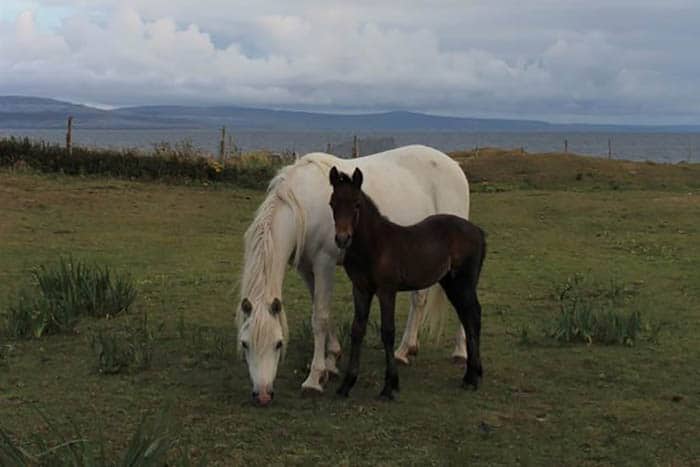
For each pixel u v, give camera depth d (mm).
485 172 25688
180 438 5148
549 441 5277
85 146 23266
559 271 11844
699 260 12773
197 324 8359
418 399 6125
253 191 20422
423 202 7254
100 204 17141
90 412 5672
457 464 4852
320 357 6301
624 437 5359
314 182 6367
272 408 5840
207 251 13195
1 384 6277
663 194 21156
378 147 43906
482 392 6320
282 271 6082
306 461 4879
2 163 20328
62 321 7871
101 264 11719
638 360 7191
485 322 8695
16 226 14562
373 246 5828
